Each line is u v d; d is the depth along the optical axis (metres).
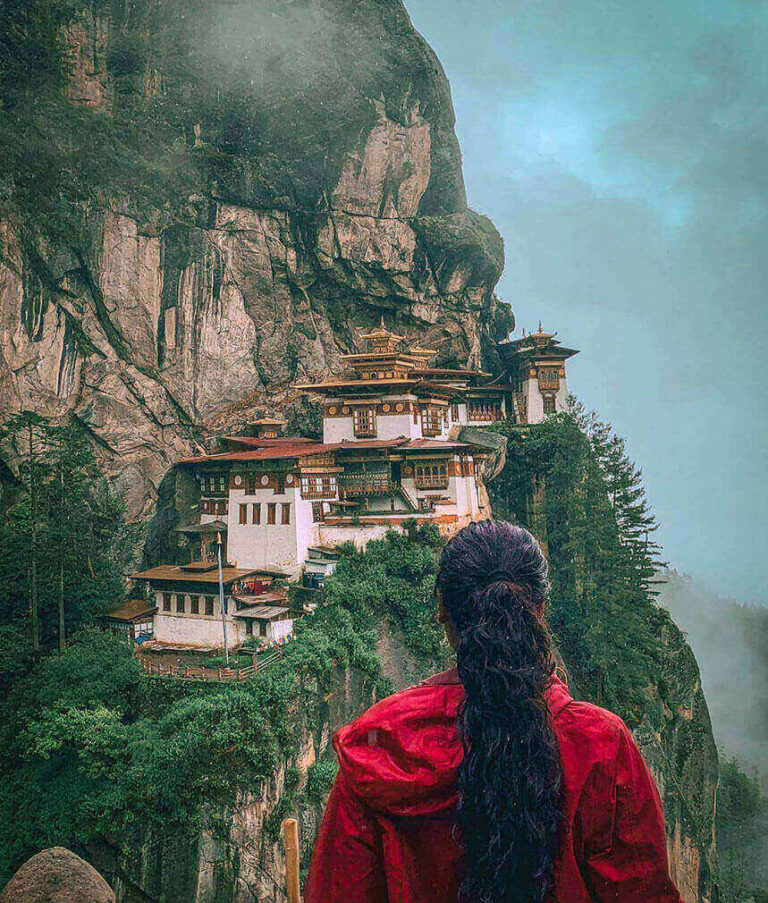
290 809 37.75
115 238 59.97
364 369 67.62
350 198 72.06
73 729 37.31
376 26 73.25
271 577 53.41
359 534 57.31
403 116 75.31
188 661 45.59
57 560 46.94
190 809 35.38
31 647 45.88
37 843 36.84
